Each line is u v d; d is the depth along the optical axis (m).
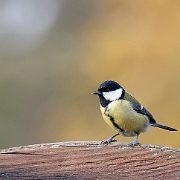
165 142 10.48
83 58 13.29
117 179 4.23
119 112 7.37
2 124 15.35
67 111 13.27
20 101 15.74
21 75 16.33
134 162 4.32
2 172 4.04
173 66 11.32
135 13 12.70
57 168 4.14
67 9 17.92
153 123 7.99
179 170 4.33
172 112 10.81
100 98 7.66
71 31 17.45
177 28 11.82
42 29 18.19
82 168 4.20
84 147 4.28
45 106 15.02
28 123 15.35
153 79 11.38
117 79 11.84
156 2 12.30
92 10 15.80
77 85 13.37
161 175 4.30
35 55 16.86
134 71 11.68
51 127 13.66
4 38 18.11
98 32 13.19
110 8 13.33
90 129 12.26
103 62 12.28
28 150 4.17
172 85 11.10
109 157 4.30
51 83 15.37
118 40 12.27
